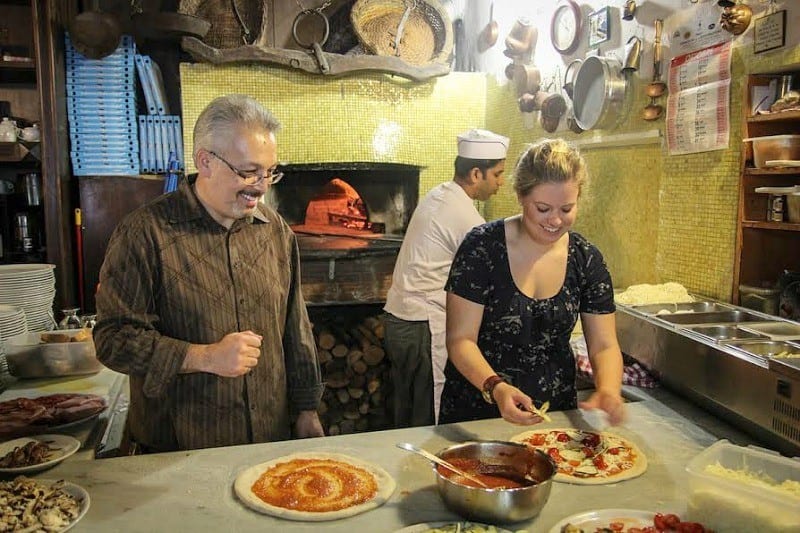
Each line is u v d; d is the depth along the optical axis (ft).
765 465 4.60
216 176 5.58
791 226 7.09
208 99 13.73
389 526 4.48
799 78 7.55
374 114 14.52
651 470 5.32
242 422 6.26
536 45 12.75
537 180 5.66
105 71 13.65
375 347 13.71
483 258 6.30
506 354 6.39
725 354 6.14
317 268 14.05
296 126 14.16
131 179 13.80
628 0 9.62
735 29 7.59
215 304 6.07
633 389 7.38
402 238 14.85
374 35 14.38
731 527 4.22
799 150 7.21
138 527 4.45
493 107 14.78
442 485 4.58
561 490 4.98
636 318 7.72
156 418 6.14
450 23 14.56
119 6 14.48
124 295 5.76
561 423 6.28
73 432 6.23
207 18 13.75
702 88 8.33
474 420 6.57
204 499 4.84
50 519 4.40
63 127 13.88
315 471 5.18
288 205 15.39
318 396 7.06
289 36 14.61
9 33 14.14
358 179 15.46
